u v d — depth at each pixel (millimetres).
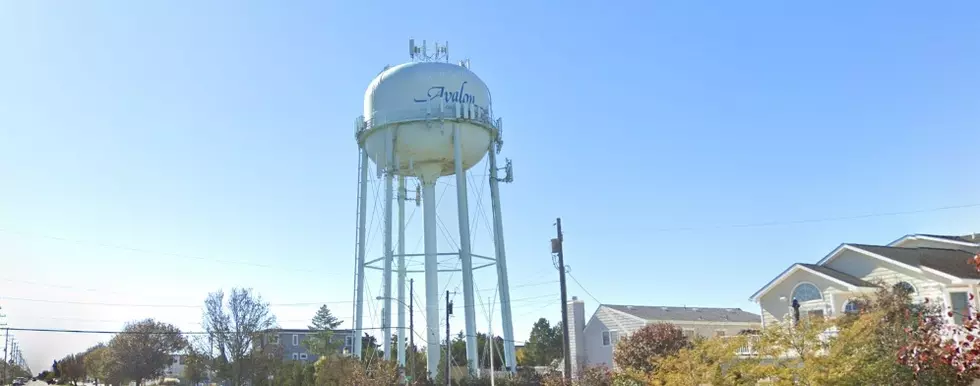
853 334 15805
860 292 25953
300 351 85438
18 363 124500
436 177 36156
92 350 104250
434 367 34969
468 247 33906
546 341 68625
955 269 25297
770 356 18016
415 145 33938
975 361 11172
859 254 28047
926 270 25234
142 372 80125
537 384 33594
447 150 34312
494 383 33500
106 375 80438
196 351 66375
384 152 34156
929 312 18922
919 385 14469
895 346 15547
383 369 35062
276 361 59375
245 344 60781
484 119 34719
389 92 34406
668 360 19516
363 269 35094
